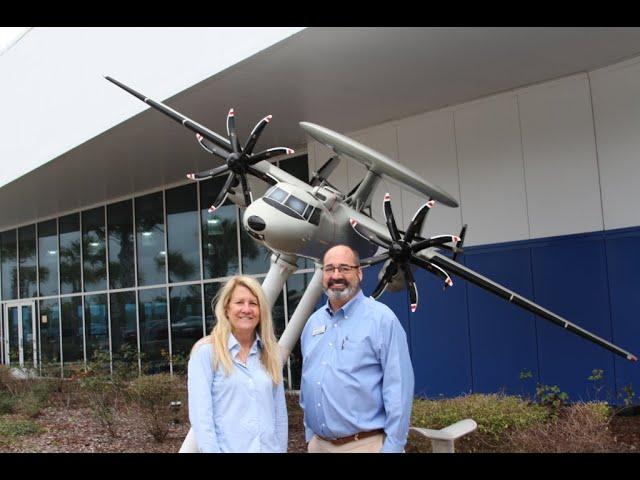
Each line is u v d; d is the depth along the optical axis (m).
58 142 12.99
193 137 12.14
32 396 12.95
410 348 11.55
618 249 9.27
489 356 10.57
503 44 8.37
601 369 9.34
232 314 3.40
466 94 10.66
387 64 8.98
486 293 10.68
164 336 16.73
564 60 9.14
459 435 5.27
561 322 7.27
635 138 9.15
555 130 9.98
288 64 8.80
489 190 10.75
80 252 19.77
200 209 15.93
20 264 22.53
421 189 7.30
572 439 6.08
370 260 7.05
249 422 3.23
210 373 3.29
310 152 13.30
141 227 17.61
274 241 7.12
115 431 9.61
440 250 11.25
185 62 9.51
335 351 3.57
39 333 21.38
